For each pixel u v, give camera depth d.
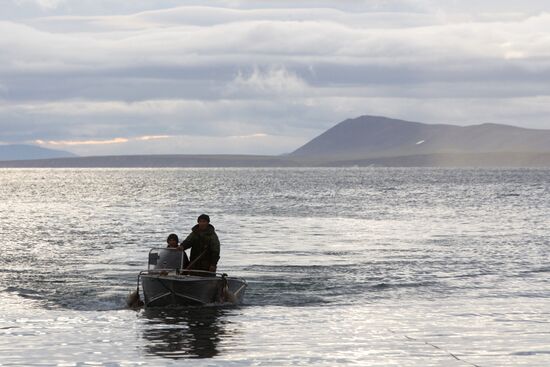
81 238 61.78
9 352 22.14
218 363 20.80
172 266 31.97
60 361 21.03
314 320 27.50
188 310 29.88
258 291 34.78
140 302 30.83
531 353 22.02
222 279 31.20
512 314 28.41
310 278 38.94
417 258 47.91
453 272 40.88
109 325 26.62
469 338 24.12
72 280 38.16
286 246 56.19
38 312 29.27
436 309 29.64
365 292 34.28
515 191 165.25
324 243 58.41
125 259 47.22
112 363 20.83
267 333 25.11
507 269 41.94
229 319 27.83
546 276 39.03
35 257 48.19
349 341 23.73
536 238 61.34
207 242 32.41
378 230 70.94
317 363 20.80
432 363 20.83
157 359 21.30
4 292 34.28
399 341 23.69
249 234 66.81
